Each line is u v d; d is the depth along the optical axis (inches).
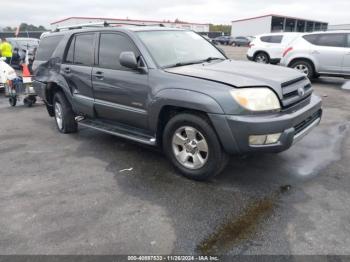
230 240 111.6
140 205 134.8
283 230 115.7
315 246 107.0
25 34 1117.1
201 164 148.4
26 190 151.1
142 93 162.6
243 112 131.7
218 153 141.8
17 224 124.2
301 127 150.2
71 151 200.2
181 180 155.6
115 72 177.6
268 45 579.5
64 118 230.2
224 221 122.1
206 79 142.2
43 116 295.0
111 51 184.1
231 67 164.7
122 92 173.6
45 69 241.3
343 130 223.6
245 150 135.6
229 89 134.1
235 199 136.8
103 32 190.9
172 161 160.6
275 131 131.8
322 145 195.0
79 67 203.6
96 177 162.4
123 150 198.5
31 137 231.3
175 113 156.4
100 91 189.0
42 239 115.0
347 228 115.7
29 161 186.1
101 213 129.9
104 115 195.2
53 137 229.9
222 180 153.6
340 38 409.1
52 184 156.3
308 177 154.6
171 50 176.7
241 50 1323.8
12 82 333.4
